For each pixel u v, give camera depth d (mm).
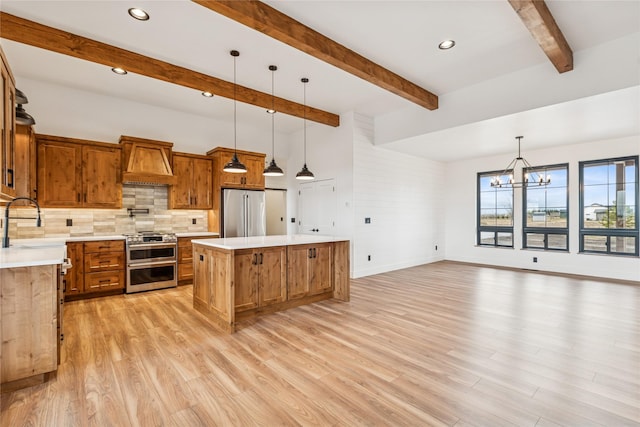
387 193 6453
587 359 2506
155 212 5363
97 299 4328
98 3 2725
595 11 2846
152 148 4949
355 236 5801
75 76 4223
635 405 1905
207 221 5953
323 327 3273
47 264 2195
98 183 4555
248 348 2766
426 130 5180
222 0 2479
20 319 2152
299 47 3125
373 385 2162
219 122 6133
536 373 2297
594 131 4980
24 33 2953
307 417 1831
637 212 5355
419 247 7266
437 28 3150
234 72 4094
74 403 1961
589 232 5859
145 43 3389
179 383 2191
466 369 2369
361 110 5719
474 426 1741
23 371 2146
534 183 6438
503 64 3916
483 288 4930
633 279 5332
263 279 3623
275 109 4988
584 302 4098
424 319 3504
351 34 3244
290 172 7223
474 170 7492
